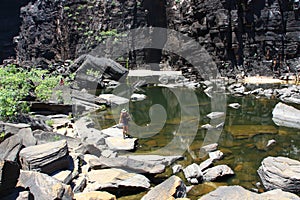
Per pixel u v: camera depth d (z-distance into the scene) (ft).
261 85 73.10
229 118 47.62
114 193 24.06
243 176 27.35
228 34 84.07
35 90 51.37
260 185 25.58
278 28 82.94
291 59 83.05
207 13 85.05
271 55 84.69
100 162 27.50
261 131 40.68
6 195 17.42
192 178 26.30
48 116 44.60
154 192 22.30
